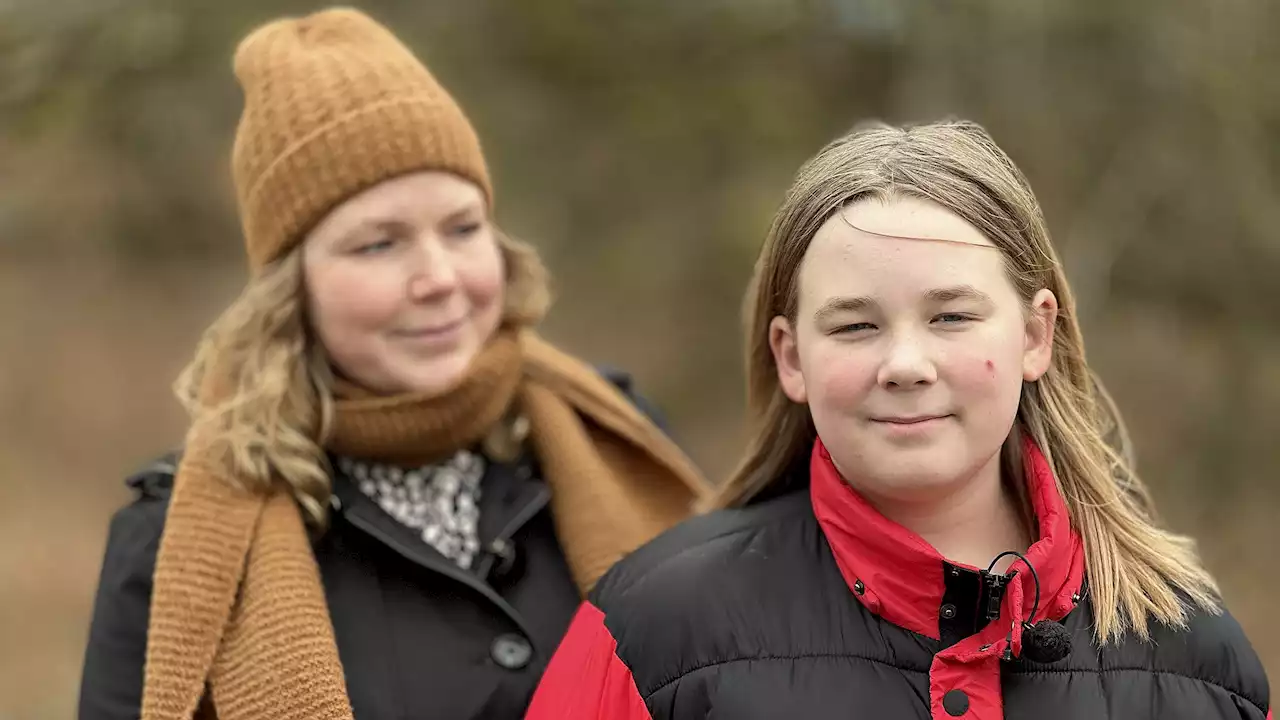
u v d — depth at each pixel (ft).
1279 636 15.80
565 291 20.30
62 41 15.16
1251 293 17.12
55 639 18.65
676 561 5.00
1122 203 16.35
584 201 18.44
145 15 15.29
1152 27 15.71
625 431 6.91
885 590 4.59
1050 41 15.92
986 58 15.97
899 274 4.38
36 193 18.54
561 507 6.31
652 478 7.13
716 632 4.70
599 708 4.78
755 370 5.41
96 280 26.32
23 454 23.38
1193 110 16.06
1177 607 4.73
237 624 5.48
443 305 5.79
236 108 16.31
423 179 5.76
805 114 17.49
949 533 4.84
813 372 4.59
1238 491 17.37
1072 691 4.51
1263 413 17.31
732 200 17.70
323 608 5.53
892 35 16.08
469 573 5.84
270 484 5.74
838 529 4.75
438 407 5.82
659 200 18.78
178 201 21.18
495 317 6.12
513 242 6.49
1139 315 18.13
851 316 4.47
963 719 4.39
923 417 4.38
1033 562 4.52
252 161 5.91
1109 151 16.38
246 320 5.90
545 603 6.07
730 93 17.42
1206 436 17.48
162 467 6.08
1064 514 4.77
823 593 4.72
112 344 25.49
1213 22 15.84
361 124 5.67
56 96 15.34
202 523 5.60
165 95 15.84
